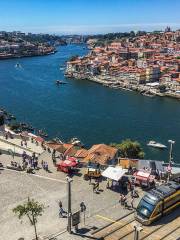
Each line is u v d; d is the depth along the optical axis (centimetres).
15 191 5841
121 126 17350
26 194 5753
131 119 18638
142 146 14825
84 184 6056
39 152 8131
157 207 4944
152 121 18362
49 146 8594
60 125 17212
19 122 16975
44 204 5456
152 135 16150
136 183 5947
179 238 4516
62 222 5019
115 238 4656
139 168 6775
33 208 4559
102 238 4659
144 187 5884
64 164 6456
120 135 16100
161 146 14562
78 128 16862
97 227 4884
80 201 5528
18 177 6316
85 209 5206
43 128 16688
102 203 5475
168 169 6197
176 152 14300
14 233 4800
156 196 5031
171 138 15800
